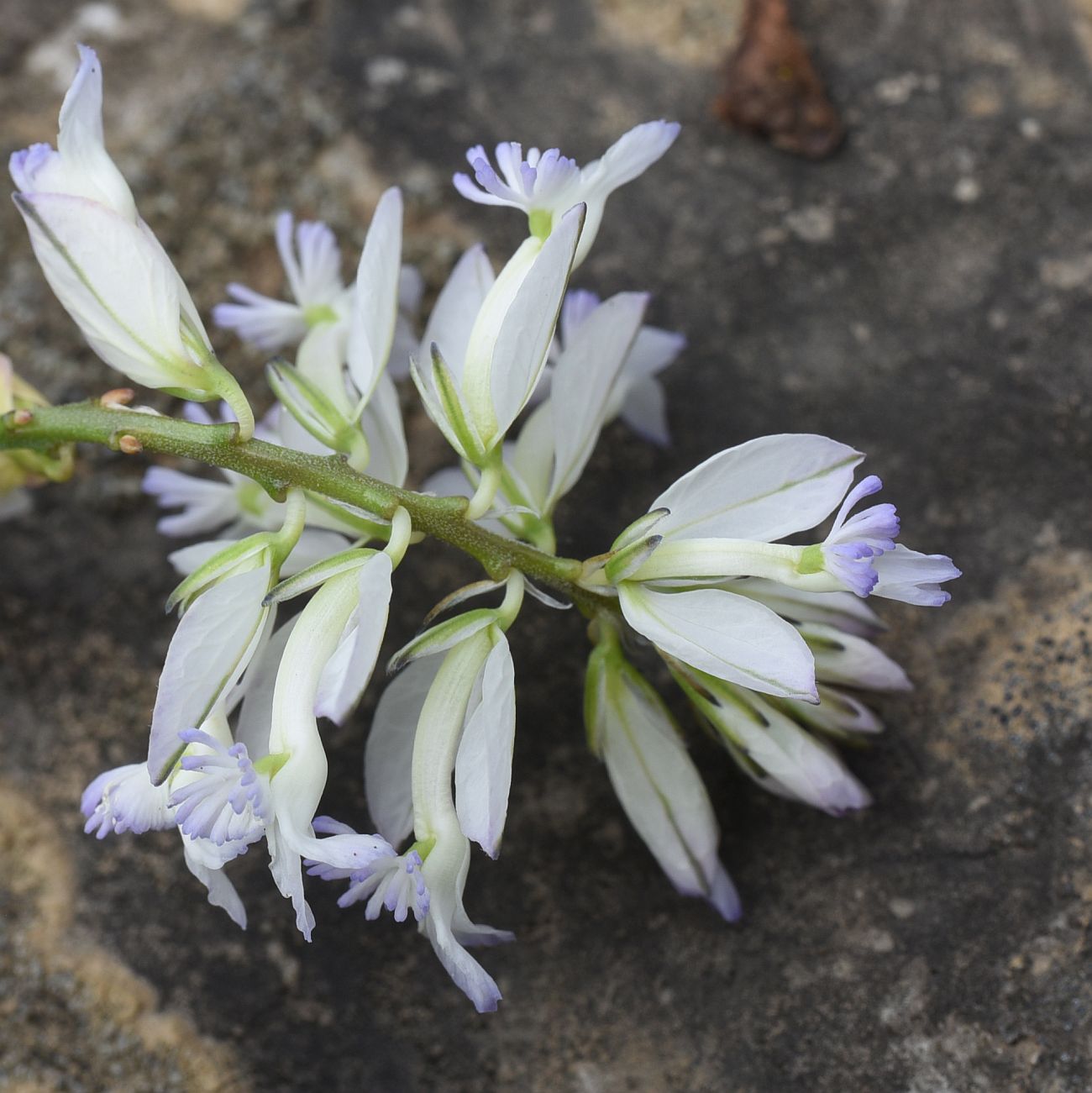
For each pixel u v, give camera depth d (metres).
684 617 0.11
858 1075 0.12
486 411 0.11
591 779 0.13
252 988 0.13
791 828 0.13
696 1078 0.12
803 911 0.12
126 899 0.13
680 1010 0.12
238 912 0.11
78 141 0.11
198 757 0.10
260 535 0.11
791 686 0.11
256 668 0.11
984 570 0.13
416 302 0.13
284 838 0.10
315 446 0.12
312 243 0.13
